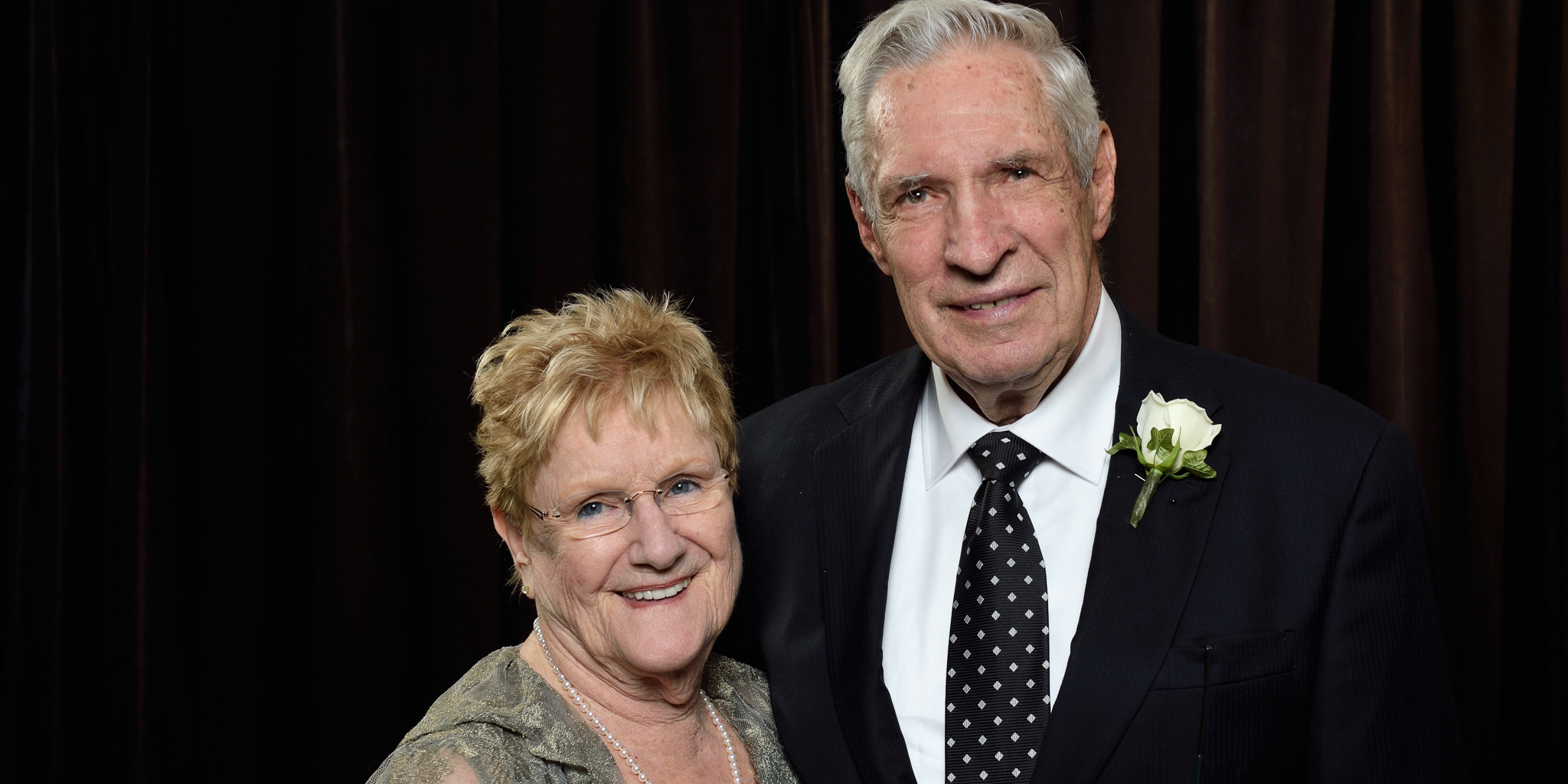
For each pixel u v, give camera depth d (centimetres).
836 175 252
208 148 201
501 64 226
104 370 201
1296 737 120
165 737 197
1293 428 127
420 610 215
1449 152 261
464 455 216
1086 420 135
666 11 230
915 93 126
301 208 210
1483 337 257
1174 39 256
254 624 203
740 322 244
